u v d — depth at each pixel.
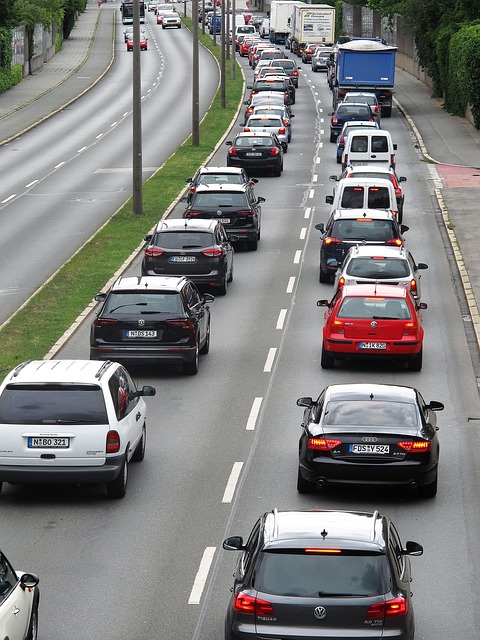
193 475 58.72
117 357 77.00
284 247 126.50
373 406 54.47
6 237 130.38
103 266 114.38
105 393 54.03
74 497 55.91
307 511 36.88
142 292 78.06
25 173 178.88
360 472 52.84
